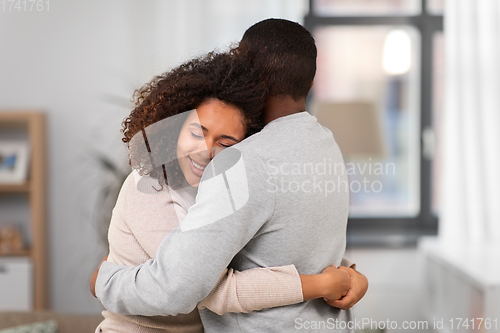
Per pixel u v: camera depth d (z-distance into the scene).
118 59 3.07
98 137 3.06
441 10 3.32
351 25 3.34
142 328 0.98
